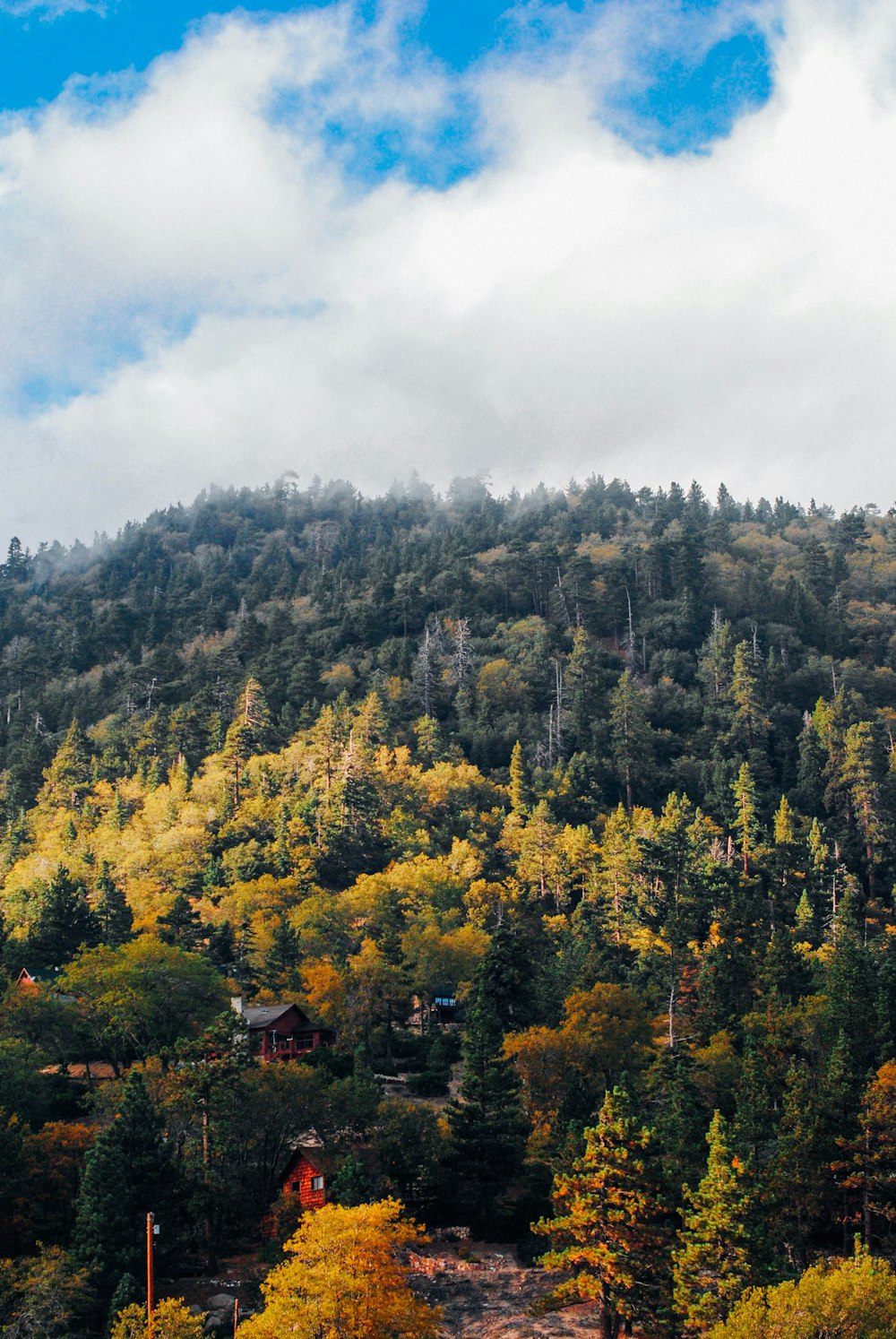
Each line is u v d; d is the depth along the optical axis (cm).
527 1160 6969
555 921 12938
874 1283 3981
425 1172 6662
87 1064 8525
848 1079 6328
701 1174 6028
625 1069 8012
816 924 12556
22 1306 4906
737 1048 8550
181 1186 5806
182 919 12125
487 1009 7194
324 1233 4356
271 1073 6588
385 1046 10212
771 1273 4925
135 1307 4528
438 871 13788
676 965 10012
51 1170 5850
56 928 11250
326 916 12031
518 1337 5269
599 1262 5019
